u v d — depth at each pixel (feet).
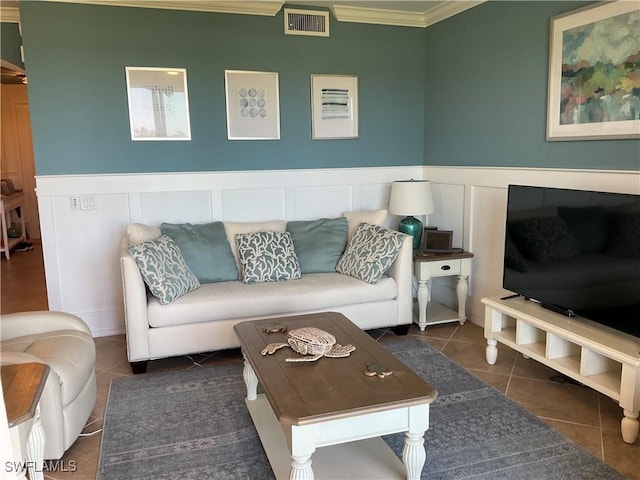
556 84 10.26
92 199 12.55
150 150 12.83
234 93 13.28
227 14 12.94
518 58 11.32
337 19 13.94
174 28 12.59
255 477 7.04
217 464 7.35
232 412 8.84
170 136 12.92
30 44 11.73
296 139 14.06
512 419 8.42
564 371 8.64
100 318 12.98
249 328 8.61
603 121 9.28
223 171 13.46
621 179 8.98
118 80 12.37
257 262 11.94
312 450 5.86
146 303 10.32
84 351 8.14
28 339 8.28
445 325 13.21
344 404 5.92
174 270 10.68
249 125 13.55
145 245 10.42
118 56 12.29
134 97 12.53
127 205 12.81
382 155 15.02
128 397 9.44
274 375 6.69
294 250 12.73
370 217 13.39
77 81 12.12
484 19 12.30
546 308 9.72
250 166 13.74
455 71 13.58
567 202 8.93
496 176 12.19
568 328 8.60
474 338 12.23
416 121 15.24
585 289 8.65
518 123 11.46
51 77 11.95
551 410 8.71
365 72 14.46
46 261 12.47
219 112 13.23
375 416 6.09
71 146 12.28
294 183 14.15
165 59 12.62
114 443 7.91
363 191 14.94
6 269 20.25
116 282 12.98
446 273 12.71
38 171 12.14
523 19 11.09
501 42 11.80
